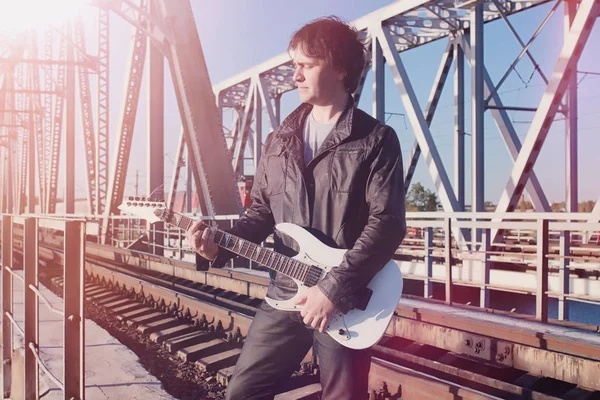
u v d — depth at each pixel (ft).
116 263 48.08
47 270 46.11
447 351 15.71
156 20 32.04
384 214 5.91
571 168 42.11
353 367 6.17
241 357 6.82
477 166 42.96
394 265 6.39
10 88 86.38
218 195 31.96
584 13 32.65
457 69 51.21
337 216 6.24
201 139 31.94
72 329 8.16
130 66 52.80
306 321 5.92
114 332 23.13
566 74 33.68
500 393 12.19
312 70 6.31
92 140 73.46
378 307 6.18
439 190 41.91
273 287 6.66
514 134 46.83
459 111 51.47
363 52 6.59
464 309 17.61
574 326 14.38
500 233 36.76
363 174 6.13
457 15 48.65
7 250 13.23
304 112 6.89
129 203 7.72
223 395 13.98
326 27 6.28
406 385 11.89
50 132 98.68
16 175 131.64
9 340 13.29
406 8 45.52
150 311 26.21
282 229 6.51
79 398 8.08
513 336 13.34
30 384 10.94
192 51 32.40
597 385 11.37
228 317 19.97
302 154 6.53
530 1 43.93
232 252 7.07
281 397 12.26
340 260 6.17
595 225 14.97
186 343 18.98
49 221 9.34
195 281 32.42
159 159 49.65
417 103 44.91
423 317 15.97
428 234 22.02
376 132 6.19
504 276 29.14
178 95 33.24
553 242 43.42
